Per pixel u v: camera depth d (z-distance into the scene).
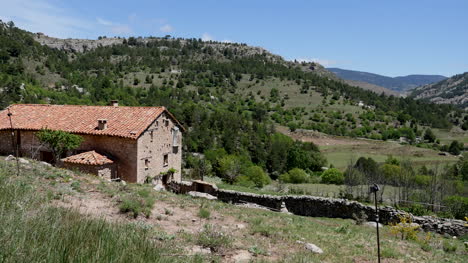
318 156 77.88
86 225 6.83
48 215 7.20
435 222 21.27
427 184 37.69
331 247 11.92
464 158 74.12
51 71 123.25
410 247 14.07
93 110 29.50
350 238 14.45
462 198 28.44
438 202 28.69
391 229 17.64
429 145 109.94
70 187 13.97
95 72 159.62
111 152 25.67
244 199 27.38
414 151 94.62
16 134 27.91
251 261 8.53
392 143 112.25
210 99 153.75
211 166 56.94
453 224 20.69
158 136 28.38
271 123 128.88
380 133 130.12
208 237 9.91
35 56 130.38
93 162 23.31
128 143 25.27
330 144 108.56
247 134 92.81
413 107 173.25
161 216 12.34
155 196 16.22
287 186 50.84
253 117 138.00
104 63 177.12
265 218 16.31
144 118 27.27
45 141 24.09
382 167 59.81
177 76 185.12
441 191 29.19
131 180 25.23
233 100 167.62
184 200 16.73
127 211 11.77
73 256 5.34
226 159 55.72
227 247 9.75
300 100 177.88
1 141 28.08
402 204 28.91
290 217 19.58
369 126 135.50
